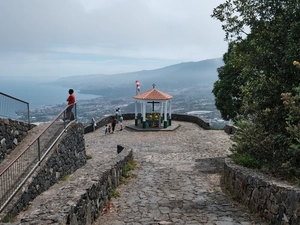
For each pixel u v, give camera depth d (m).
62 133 10.55
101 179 6.56
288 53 7.15
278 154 6.81
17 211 6.39
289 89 7.22
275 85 7.52
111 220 5.88
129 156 11.70
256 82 8.24
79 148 12.48
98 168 7.52
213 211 6.27
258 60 8.19
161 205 6.78
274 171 6.56
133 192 7.98
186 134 21.88
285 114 6.95
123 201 7.14
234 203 6.85
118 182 8.77
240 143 8.78
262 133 7.75
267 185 5.63
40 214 4.26
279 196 5.19
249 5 8.38
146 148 16.91
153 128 23.83
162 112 26.14
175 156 14.24
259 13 8.24
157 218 5.89
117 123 26.97
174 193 7.83
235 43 9.39
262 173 6.64
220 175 9.98
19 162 8.24
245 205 6.54
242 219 5.74
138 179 9.52
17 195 6.60
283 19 7.60
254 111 8.13
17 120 9.91
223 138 19.78
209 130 23.55
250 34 8.73
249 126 8.40
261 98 7.80
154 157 13.99
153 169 11.14
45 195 7.62
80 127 12.67
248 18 8.59
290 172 5.98
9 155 9.01
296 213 4.67
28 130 10.90
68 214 4.37
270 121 7.35
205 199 7.24
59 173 9.65
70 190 5.39
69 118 11.86
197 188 8.32
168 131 23.25
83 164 12.98
